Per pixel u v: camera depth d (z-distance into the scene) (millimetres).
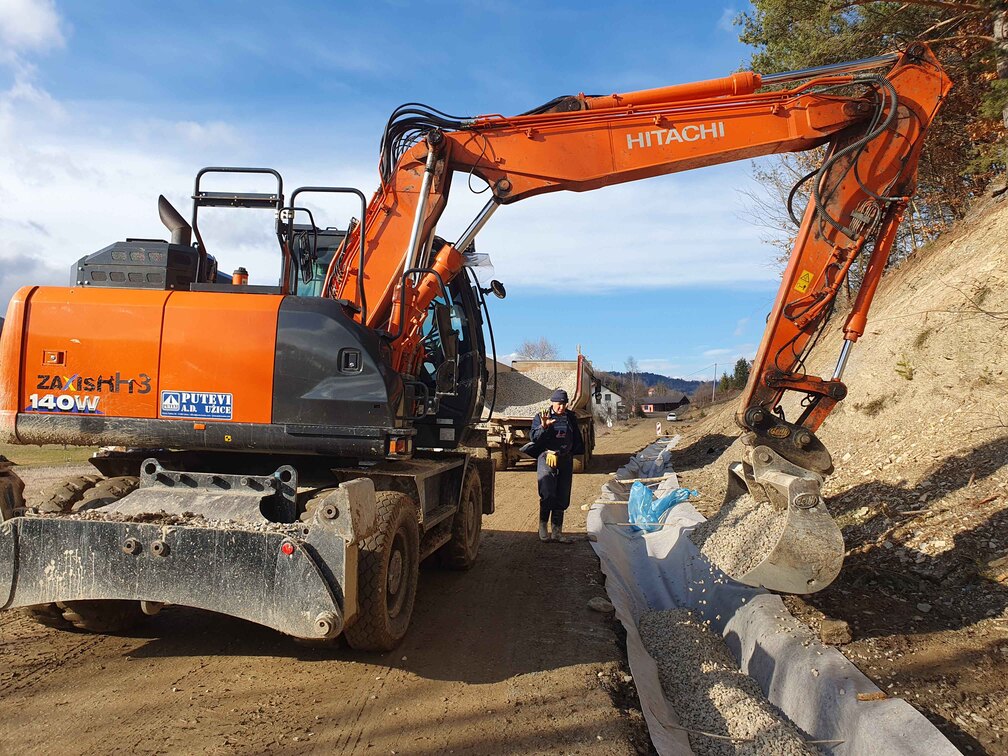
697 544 6137
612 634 5488
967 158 14773
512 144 6117
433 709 4078
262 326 4871
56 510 4656
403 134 6156
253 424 4824
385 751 3561
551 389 17344
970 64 10672
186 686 4312
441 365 6391
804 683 4297
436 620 5789
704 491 11664
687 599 6676
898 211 5887
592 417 20828
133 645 5016
